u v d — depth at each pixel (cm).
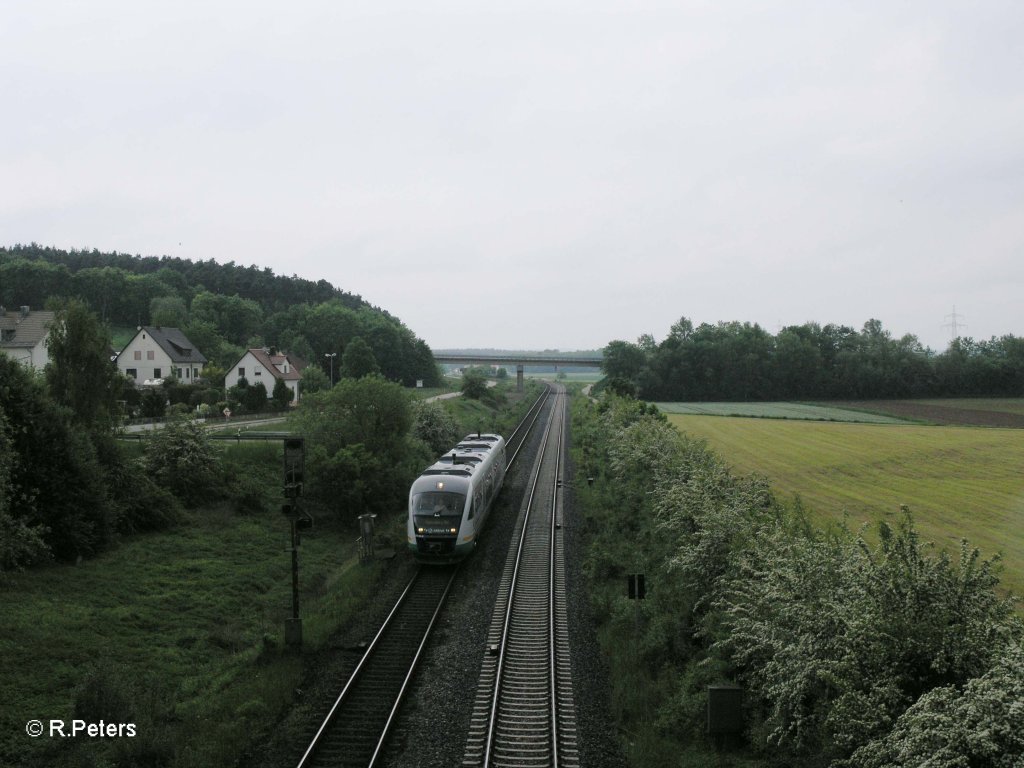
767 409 9494
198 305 13438
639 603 1748
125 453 2486
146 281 15088
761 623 1184
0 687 1300
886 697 895
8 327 6800
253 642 1698
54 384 2492
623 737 1241
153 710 1283
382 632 1695
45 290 13838
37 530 1814
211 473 2759
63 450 2069
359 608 1900
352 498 2827
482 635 1703
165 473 2648
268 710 1307
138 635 1636
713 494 1891
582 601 1952
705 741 1184
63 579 1842
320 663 1542
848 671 948
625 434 3731
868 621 952
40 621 1573
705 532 1602
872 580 988
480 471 2653
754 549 1392
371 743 1203
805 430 6412
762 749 1119
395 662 1541
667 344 12938
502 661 1514
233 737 1197
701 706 1233
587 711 1327
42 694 1312
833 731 983
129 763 1102
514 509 3209
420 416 4328
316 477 2864
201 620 1777
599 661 1559
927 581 960
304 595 2078
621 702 1338
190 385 6391
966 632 928
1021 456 4453
